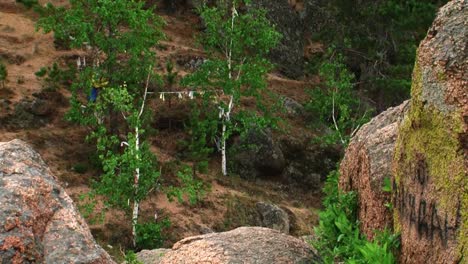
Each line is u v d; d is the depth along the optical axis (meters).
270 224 23.58
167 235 21.27
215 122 26.61
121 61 27.47
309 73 35.84
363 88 33.44
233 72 30.55
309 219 25.03
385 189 7.03
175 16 36.59
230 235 8.47
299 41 37.59
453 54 5.75
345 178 8.85
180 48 33.03
